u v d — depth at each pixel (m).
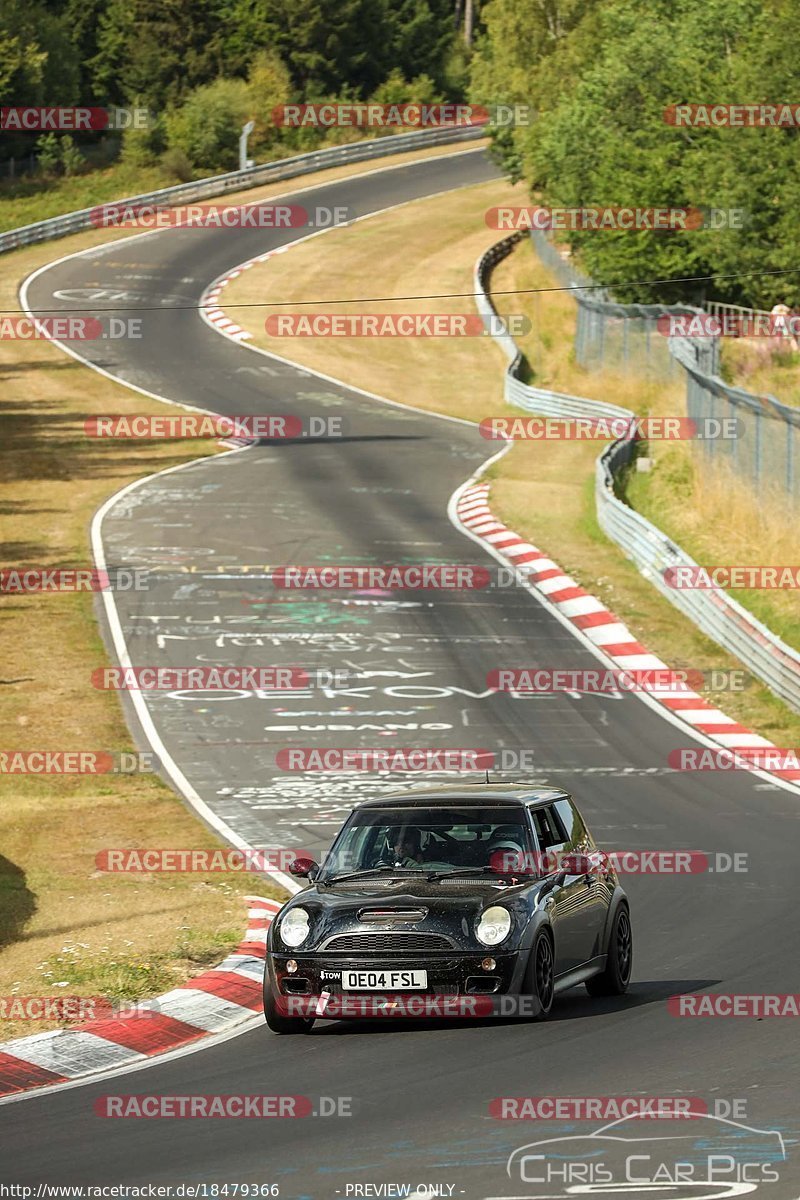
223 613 92.75
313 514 118.31
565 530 113.19
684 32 180.25
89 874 50.03
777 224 157.50
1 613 93.19
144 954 38.72
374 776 65.19
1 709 76.44
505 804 34.72
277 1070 28.62
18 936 41.66
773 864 49.91
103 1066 29.92
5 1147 24.30
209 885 48.59
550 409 158.88
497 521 115.62
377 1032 31.75
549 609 94.19
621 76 182.50
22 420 156.00
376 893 32.16
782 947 38.69
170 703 77.19
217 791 63.41
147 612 93.12
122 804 61.22
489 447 146.00
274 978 31.78
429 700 77.19
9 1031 32.47
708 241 161.50
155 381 175.00
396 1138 23.41
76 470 135.50
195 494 125.69
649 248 166.38
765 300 163.00
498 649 86.12
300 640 87.50
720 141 158.88
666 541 97.19
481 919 31.25
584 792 62.09
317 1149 23.06
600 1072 27.05
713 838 54.22
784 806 59.50
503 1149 22.52
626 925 36.25
